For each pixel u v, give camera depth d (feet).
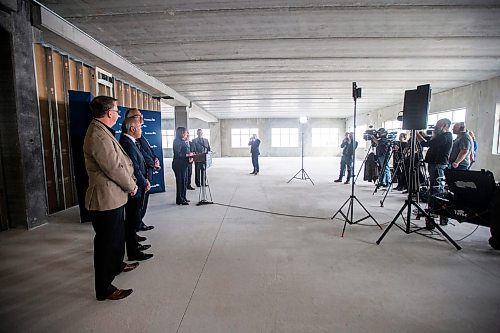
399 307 5.95
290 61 18.28
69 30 12.30
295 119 57.98
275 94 30.76
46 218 12.03
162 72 21.06
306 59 17.76
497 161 21.50
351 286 6.80
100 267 6.07
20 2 10.50
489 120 22.39
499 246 8.84
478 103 23.61
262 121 58.34
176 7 10.85
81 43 13.17
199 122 61.21
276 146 58.75
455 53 16.44
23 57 10.77
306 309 5.89
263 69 20.20
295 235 10.48
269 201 16.43
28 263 8.15
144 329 5.31
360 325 5.39
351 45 15.07
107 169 5.77
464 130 13.70
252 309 5.90
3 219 11.04
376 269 7.68
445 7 10.74
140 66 19.27
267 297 6.34
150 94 26.30
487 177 9.13
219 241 9.88
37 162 11.52
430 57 17.16
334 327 5.33
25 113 10.95
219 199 17.02
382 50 15.99
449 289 6.66
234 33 13.39
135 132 8.67
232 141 59.11
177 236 10.41
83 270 7.73
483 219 9.45
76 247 9.36
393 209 14.28
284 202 16.15
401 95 30.94
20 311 5.88
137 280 7.12
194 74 21.71
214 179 25.84
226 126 58.95
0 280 7.17
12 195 11.09
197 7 10.85
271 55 16.94
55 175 14.33
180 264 8.04
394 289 6.66
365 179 22.33
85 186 12.12
